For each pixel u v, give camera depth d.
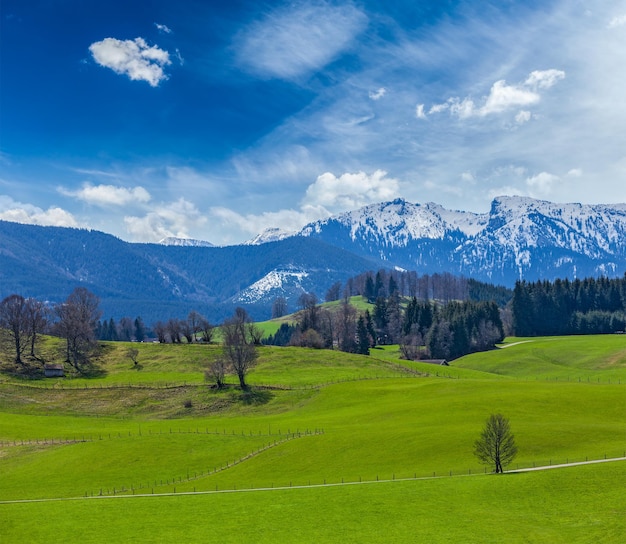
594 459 77.00
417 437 93.62
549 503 62.28
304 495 71.19
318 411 131.38
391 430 100.50
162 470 92.38
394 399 133.00
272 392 147.88
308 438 101.62
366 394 140.12
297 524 61.03
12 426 122.19
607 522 56.47
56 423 127.44
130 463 95.81
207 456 98.44
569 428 91.75
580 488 65.25
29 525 62.62
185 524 62.16
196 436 109.69
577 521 57.44
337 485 75.62
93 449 103.25
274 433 109.69
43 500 74.50
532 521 58.38
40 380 160.38
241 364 150.88
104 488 84.38
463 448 86.69
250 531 59.53
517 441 86.81
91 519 64.50
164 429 118.75
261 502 69.19
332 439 98.75
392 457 87.00
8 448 106.88
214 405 140.38
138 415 136.50
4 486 86.56
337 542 55.88
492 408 109.94
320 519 62.12
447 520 59.81
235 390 148.38
